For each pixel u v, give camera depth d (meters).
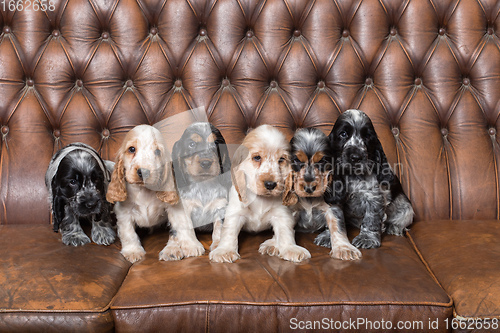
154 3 2.53
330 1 2.55
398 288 1.66
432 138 2.52
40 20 2.48
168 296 1.63
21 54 2.47
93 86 2.51
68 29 2.50
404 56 2.55
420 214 2.46
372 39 2.55
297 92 2.54
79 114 2.49
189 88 2.53
